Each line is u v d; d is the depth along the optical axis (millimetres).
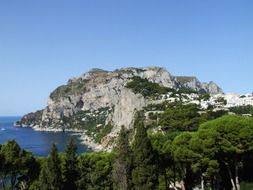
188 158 67812
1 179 72188
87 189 69625
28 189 69812
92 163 71375
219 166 72250
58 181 62469
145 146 64875
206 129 68438
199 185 80812
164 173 71562
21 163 68688
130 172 65875
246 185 73875
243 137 64688
